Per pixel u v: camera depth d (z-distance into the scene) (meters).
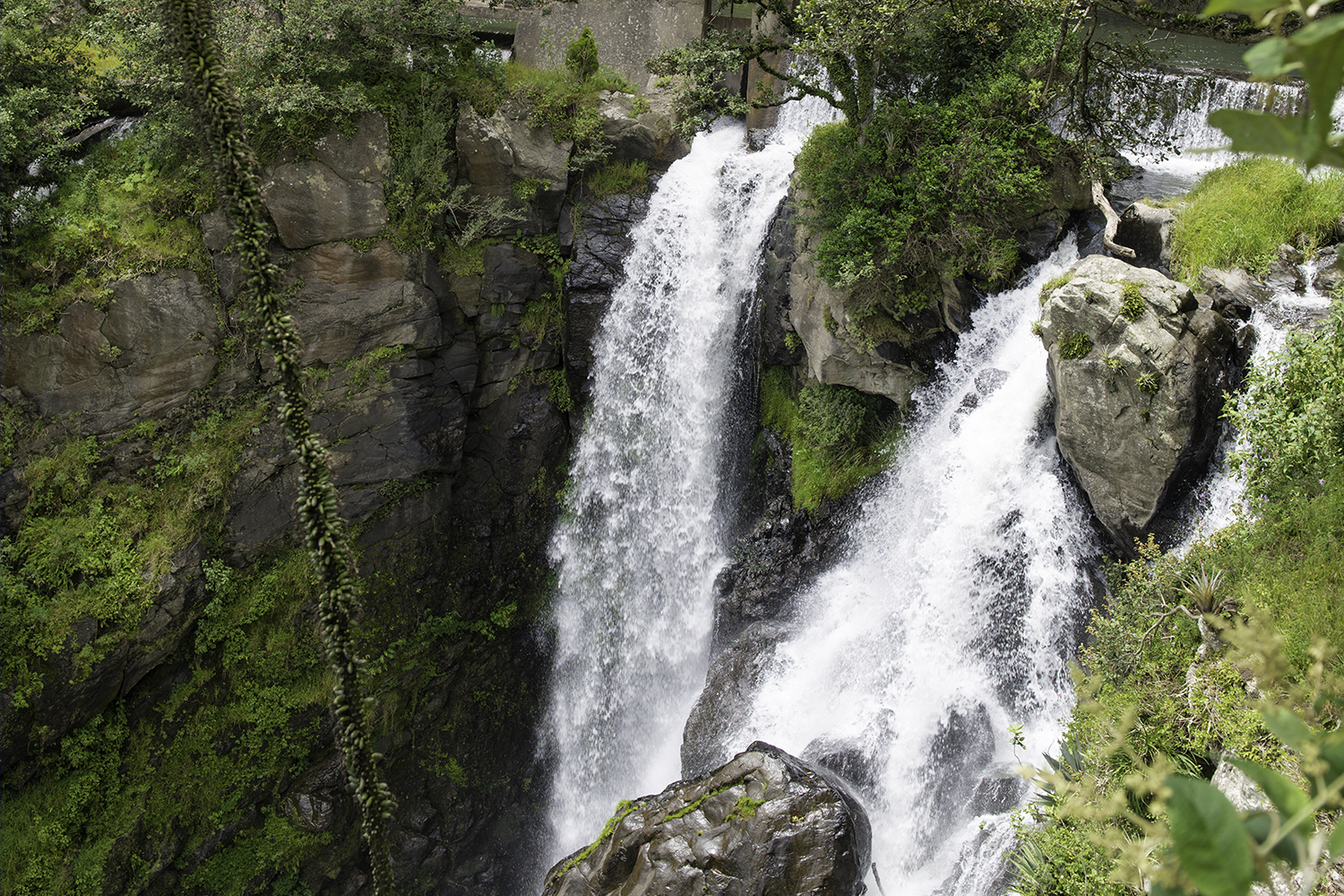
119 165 18.19
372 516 19.98
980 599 15.28
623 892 12.50
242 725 18.73
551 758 23.42
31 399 16.88
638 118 22.12
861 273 16.16
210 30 7.61
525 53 25.16
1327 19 1.04
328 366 19.02
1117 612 12.28
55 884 16.48
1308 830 1.25
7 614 16.19
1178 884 1.28
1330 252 13.49
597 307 21.77
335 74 18.88
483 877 22.56
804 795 12.59
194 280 17.78
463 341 21.20
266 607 18.70
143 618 17.22
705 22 24.88
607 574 22.86
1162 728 9.75
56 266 17.05
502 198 20.78
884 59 16.86
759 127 24.61
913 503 17.41
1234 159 16.88
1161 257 14.88
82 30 18.47
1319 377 10.95
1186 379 12.54
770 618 19.56
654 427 22.16
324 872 19.58
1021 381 15.32
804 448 19.98
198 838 18.22
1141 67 16.03
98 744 17.22
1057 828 9.96
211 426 18.12
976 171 15.53
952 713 14.85
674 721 21.97
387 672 20.55
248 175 7.82
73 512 17.06
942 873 13.56
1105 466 13.51
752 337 21.05
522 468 22.59
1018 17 16.33
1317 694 1.88
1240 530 11.27
